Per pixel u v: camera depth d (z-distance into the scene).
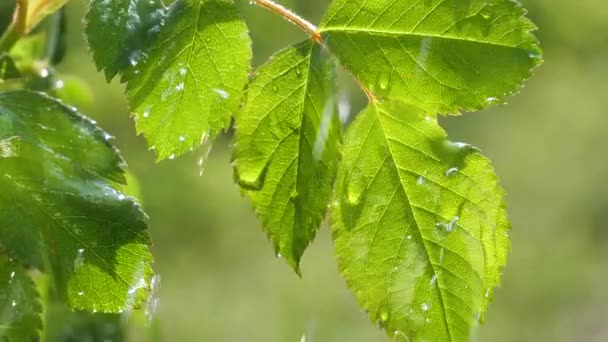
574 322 2.24
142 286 0.46
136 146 1.46
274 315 1.93
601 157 2.60
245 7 0.48
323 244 2.12
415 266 0.47
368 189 0.47
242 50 0.46
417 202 0.47
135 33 0.46
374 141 0.47
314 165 0.47
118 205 0.46
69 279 0.46
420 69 0.47
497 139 2.46
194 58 0.46
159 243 1.87
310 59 0.47
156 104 0.46
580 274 2.36
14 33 0.48
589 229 2.46
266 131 0.46
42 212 0.46
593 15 2.77
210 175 1.88
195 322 1.85
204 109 0.46
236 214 1.97
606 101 2.69
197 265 1.89
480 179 0.47
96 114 1.30
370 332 1.92
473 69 0.47
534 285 2.30
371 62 0.47
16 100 0.46
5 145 0.46
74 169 0.46
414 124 0.47
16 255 0.45
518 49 0.47
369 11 0.47
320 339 1.90
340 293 2.00
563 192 2.48
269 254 2.03
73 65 1.12
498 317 2.23
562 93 2.70
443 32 0.47
